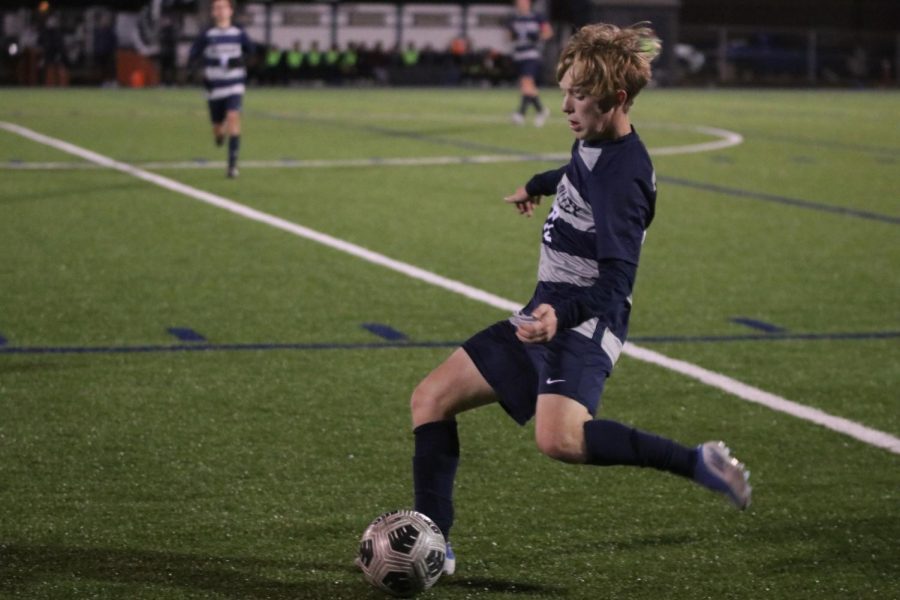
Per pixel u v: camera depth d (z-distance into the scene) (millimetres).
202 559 12148
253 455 15195
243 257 27609
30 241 28844
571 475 14742
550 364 11344
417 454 11758
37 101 80625
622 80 11023
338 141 54906
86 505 13469
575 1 116750
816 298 24922
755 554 12578
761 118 76188
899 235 32750
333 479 14445
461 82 115750
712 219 34844
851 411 17594
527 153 51250
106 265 26359
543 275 11758
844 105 92500
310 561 12172
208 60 42125
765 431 16641
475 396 11758
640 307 23734
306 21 116250
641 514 13578
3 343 20047
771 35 130500
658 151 53875
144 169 43219
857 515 13680
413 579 11227
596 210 11078
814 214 36156
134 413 16719
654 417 17125
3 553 12180
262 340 20656
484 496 14023
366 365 19344
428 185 40438
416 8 118000
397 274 26156
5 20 106688
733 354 20531
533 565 12203
